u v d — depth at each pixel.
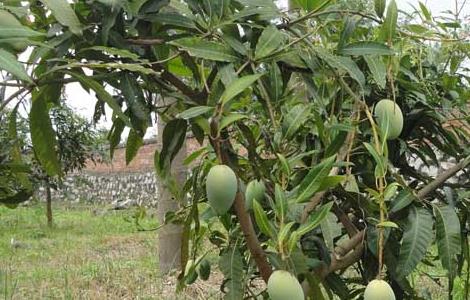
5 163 1.52
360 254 1.52
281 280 1.11
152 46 1.34
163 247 5.28
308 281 1.35
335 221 1.49
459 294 3.36
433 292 3.64
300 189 1.20
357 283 1.85
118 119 1.57
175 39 1.32
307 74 1.47
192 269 1.67
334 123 1.50
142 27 1.31
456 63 1.84
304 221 1.45
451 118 1.76
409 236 1.39
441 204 1.61
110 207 15.35
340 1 1.55
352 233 1.57
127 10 1.22
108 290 5.09
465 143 1.84
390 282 1.67
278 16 1.38
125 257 7.02
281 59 1.40
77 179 15.46
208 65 1.52
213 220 1.95
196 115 1.15
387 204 1.52
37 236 9.73
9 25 0.97
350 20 1.45
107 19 1.20
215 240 1.79
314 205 1.47
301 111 1.40
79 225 11.34
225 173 1.18
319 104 1.44
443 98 1.79
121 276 5.56
